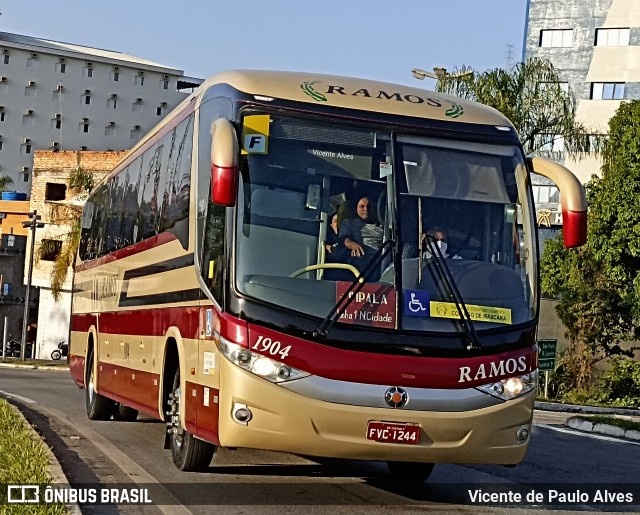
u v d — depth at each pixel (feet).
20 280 298.15
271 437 27.48
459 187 30.27
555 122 142.31
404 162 30.04
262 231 28.58
